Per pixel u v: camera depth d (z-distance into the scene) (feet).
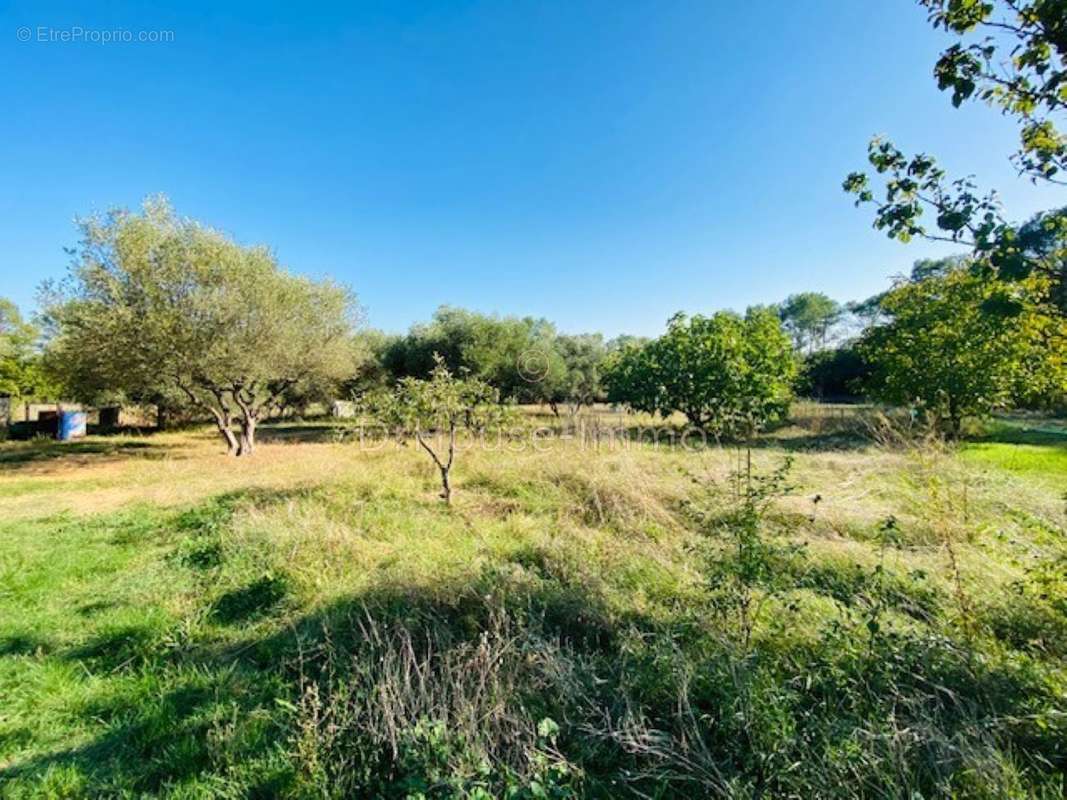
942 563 11.76
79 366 40.01
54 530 19.17
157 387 42.80
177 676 9.37
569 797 5.97
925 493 16.02
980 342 31.04
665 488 20.18
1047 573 9.70
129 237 35.78
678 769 6.57
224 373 39.34
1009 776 5.90
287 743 7.38
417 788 5.97
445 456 30.73
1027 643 8.59
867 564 12.46
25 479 31.09
